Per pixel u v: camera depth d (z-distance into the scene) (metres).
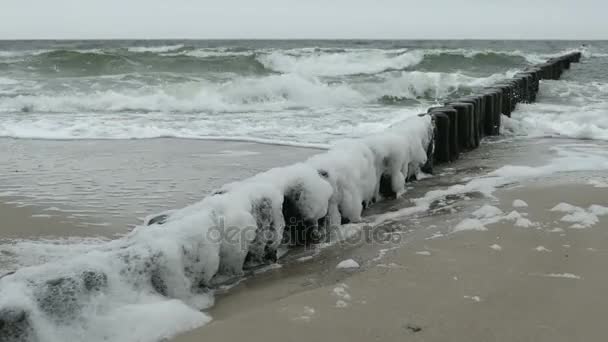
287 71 20.50
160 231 2.78
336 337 2.39
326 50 24.17
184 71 19.55
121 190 5.49
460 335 2.41
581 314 2.60
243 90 13.59
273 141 8.27
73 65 19.12
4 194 5.32
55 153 7.42
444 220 4.27
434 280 3.02
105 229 4.34
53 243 4.01
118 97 12.87
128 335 2.30
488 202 4.71
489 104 8.65
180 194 5.34
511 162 6.62
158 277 2.64
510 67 22.48
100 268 2.38
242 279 3.17
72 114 11.57
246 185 3.43
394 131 5.40
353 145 4.62
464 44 49.06
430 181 5.79
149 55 20.92
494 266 3.22
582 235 3.73
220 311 2.71
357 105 13.45
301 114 11.44
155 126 9.82
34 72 18.30
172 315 2.46
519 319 2.55
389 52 23.08
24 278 2.23
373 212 4.64
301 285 3.05
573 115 9.83
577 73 21.55
